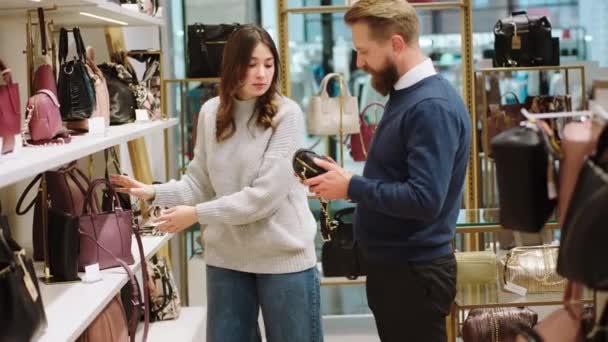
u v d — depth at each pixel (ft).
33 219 11.91
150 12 14.42
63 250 10.69
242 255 10.89
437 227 9.42
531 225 5.92
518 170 5.82
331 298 19.30
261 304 11.11
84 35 14.84
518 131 5.90
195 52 16.87
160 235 13.53
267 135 10.67
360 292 19.30
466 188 17.83
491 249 14.78
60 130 10.34
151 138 17.92
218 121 10.84
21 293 7.68
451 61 18.49
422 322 9.55
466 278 13.37
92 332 10.18
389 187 9.01
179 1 18.99
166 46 18.98
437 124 8.91
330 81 18.51
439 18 18.42
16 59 12.13
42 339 8.48
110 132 11.82
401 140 9.20
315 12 17.94
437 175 8.83
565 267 5.27
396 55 9.36
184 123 17.94
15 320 7.58
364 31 9.44
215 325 11.13
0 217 8.16
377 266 9.68
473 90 17.21
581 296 5.74
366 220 9.71
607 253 4.94
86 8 10.95
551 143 5.91
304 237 10.93
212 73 16.89
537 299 13.01
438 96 9.05
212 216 10.39
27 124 9.93
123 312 11.00
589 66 18.74
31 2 10.27
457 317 16.80
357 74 18.54
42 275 11.11
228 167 10.85
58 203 11.34
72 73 11.38
